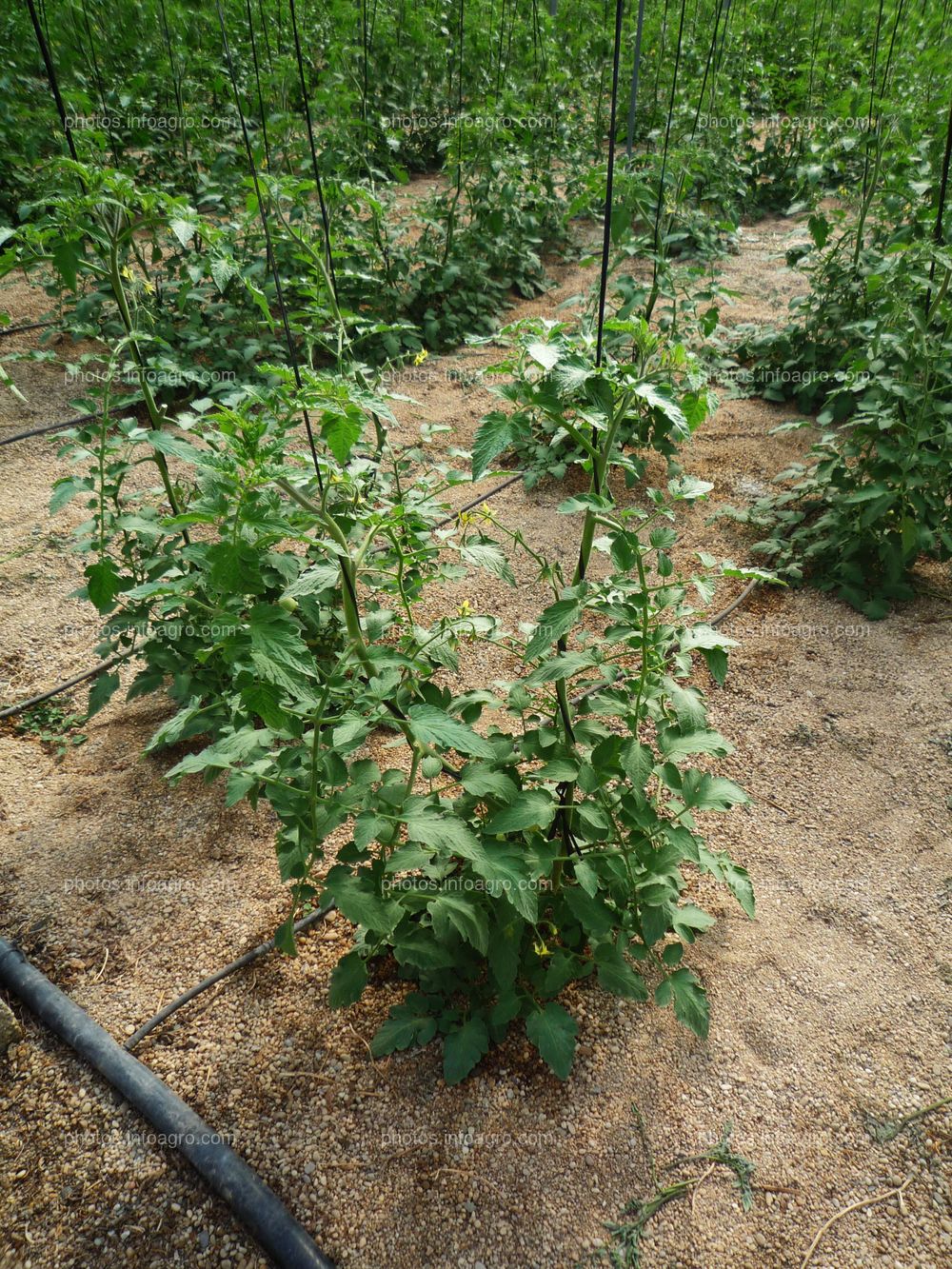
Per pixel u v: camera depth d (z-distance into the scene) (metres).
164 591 2.10
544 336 2.19
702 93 7.73
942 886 3.01
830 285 6.02
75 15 8.18
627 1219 2.17
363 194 4.25
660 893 2.44
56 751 3.58
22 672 3.93
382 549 2.94
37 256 2.93
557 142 8.88
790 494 4.73
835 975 2.75
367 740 3.61
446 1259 2.10
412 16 9.82
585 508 2.02
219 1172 2.21
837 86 9.55
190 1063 2.51
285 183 4.34
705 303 7.41
